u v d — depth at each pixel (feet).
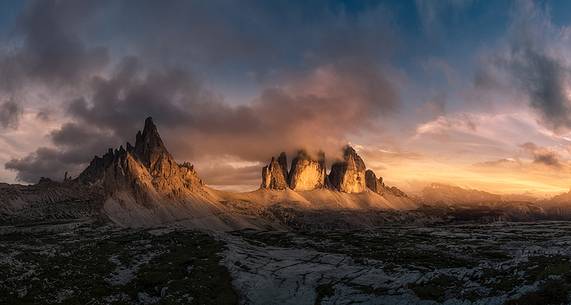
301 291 285.23
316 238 648.38
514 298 190.90
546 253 253.03
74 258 352.08
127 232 579.48
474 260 403.34
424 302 226.17
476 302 203.82
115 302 253.44
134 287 286.05
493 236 645.51
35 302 231.09
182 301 261.24
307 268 353.72
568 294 177.17
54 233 567.59
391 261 387.96
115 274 314.96
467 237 644.27
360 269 335.88
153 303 257.34
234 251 422.82
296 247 534.78
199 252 409.28
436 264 376.48
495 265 245.65
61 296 248.73
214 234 561.84
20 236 517.14
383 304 239.50
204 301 264.11
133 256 382.22
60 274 290.97
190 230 590.14
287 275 325.62
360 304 246.88
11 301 228.02
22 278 269.23
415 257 418.92
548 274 198.90
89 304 243.19
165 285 291.38
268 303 268.41
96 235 548.72
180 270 336.08
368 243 577.43
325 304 257.14
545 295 182.70
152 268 335.47
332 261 388.16
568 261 218.59
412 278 265.13
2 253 332.19
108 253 391.45
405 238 645.10
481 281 226.99
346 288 276.00
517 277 214.69
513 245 501.15
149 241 480.23
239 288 294.05
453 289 229.45
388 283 269.85
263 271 341.00
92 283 281.13
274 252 447.83
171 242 474.49
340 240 618.03
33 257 330.95
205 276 316.81
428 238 641.40
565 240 527.81
